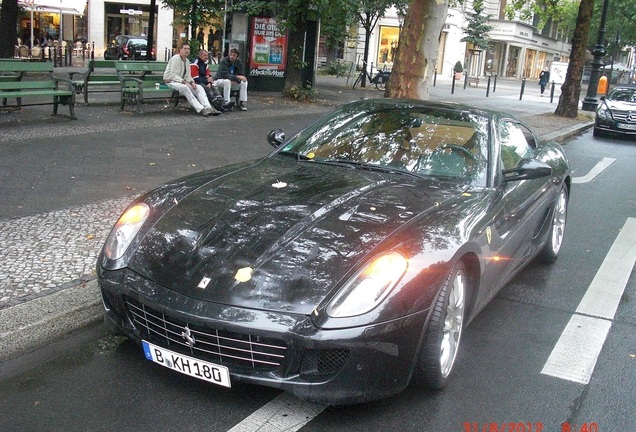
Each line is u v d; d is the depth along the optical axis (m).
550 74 30.64
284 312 2.94
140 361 3.65
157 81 13.40
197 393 3.33
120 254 3.49
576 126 17.45
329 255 3.16
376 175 4.24
